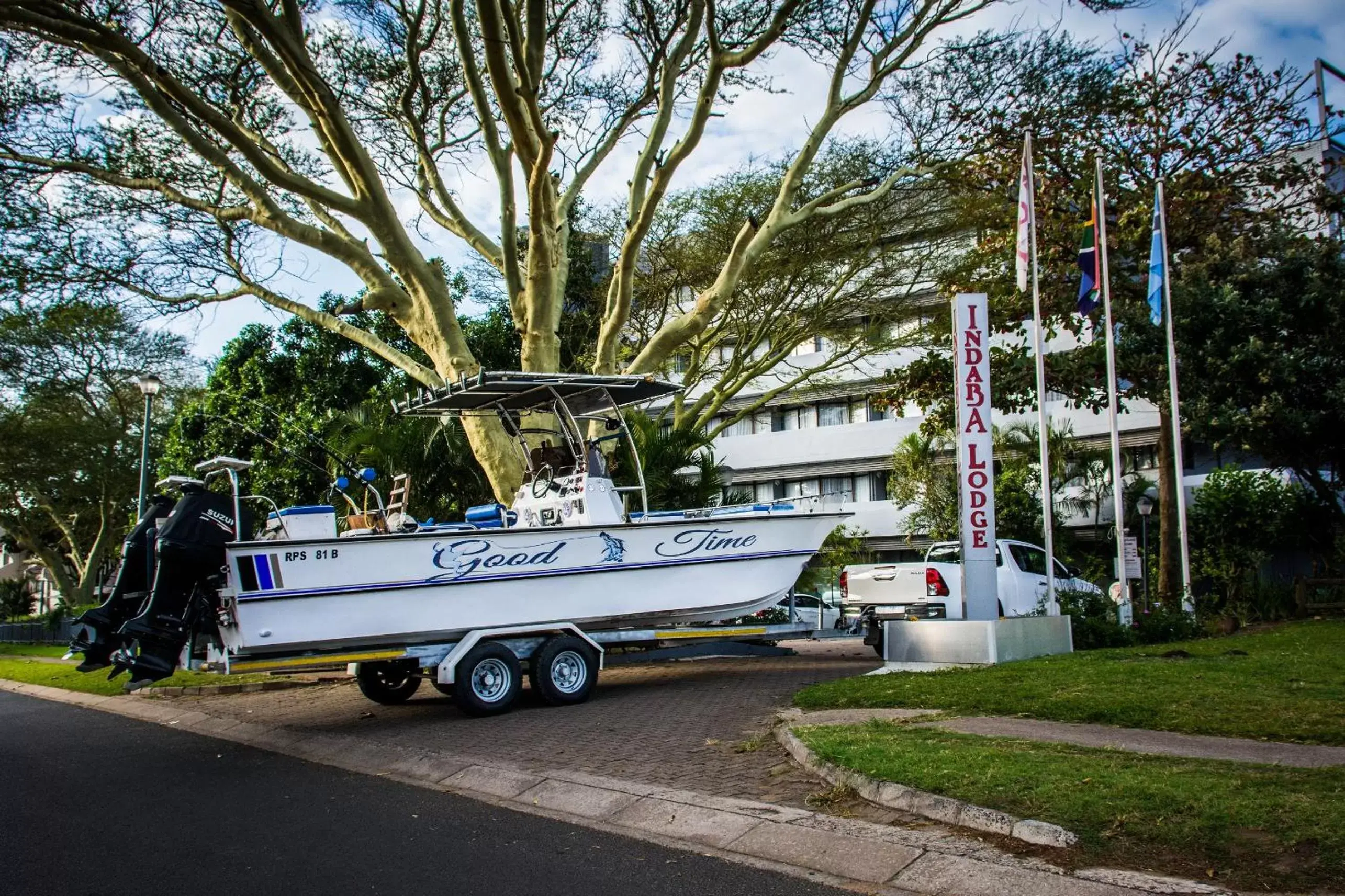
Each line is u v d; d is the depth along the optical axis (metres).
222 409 31.69
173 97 14.37
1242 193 21.75
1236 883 4.48
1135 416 31.84
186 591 9.77
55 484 41.91
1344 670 9.95
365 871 5.45
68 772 8.95
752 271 24.22
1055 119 20.25
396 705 12.56
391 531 11.38
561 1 18.83
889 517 37.91
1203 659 10.98
